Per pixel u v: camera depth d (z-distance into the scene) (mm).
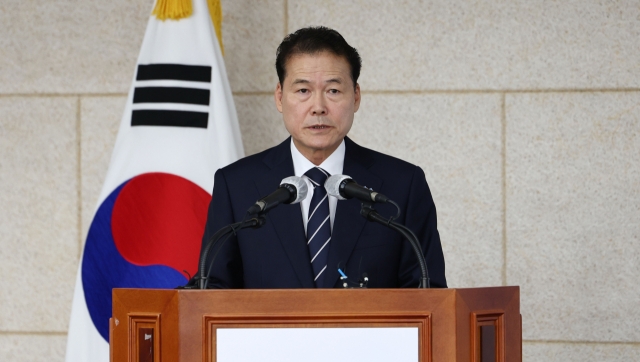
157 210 13031
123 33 15539
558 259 14633
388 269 8953
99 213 13195
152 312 6375
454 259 14836
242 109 15352
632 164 14516
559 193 14641
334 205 9234
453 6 14930
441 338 6184
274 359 6148
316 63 8758
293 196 7594
